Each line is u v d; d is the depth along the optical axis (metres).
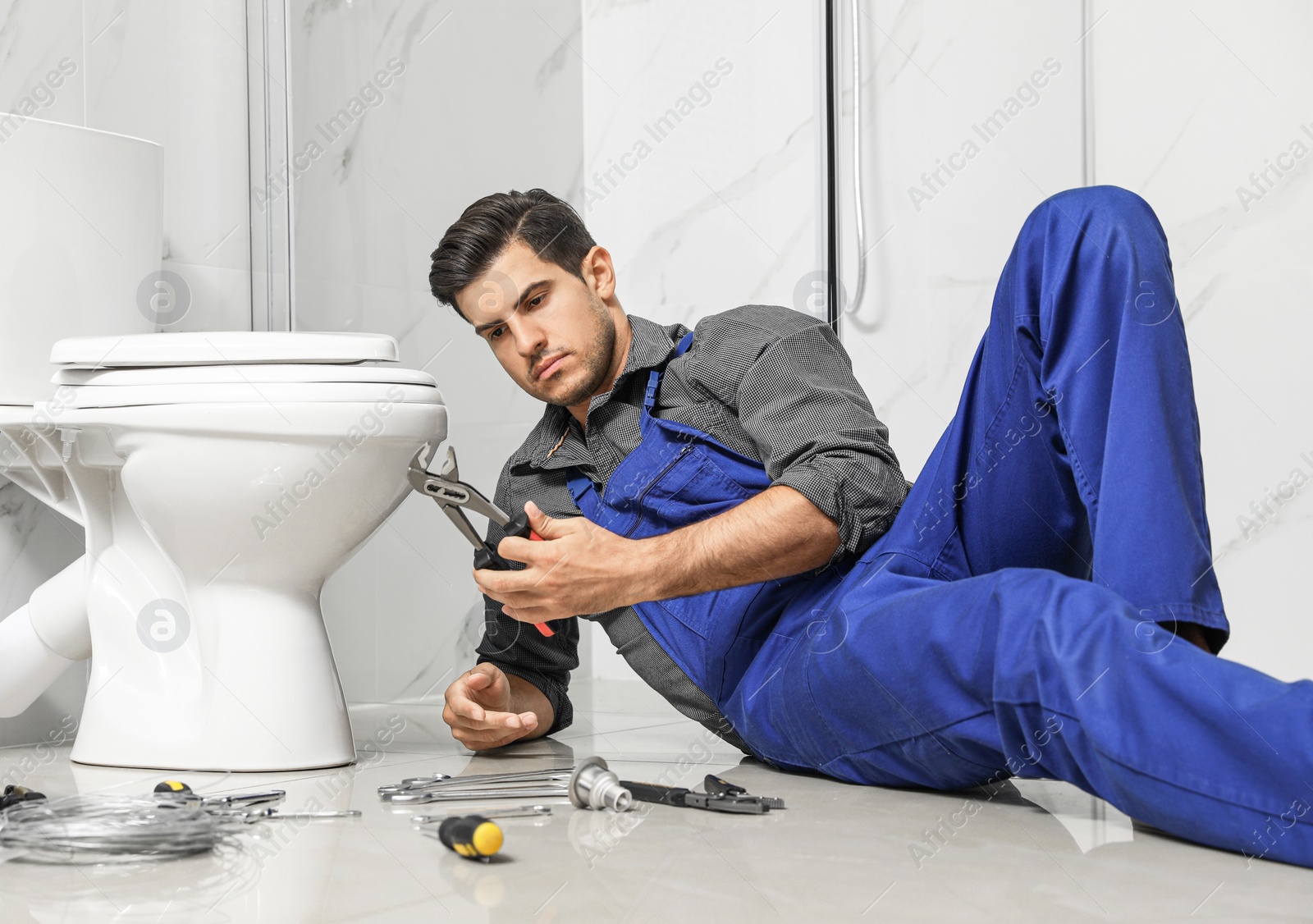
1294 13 1.94
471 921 0.74
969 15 2.16
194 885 0.84
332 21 2.14
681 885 0.82
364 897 0.80
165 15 1.94
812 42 2.31
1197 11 2.01
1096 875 0.82
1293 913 0.71
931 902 0.77
